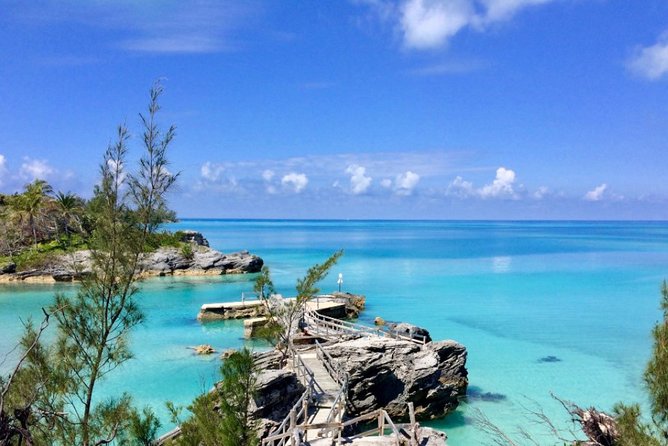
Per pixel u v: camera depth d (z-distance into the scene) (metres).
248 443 12.81
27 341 11.48
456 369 30.48
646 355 38.62
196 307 56.16
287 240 196.25
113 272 12.54
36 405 11.15
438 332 46.00
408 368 28.03
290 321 30.78
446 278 81.75
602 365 36.12
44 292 61.72
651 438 9.15
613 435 11.22
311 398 23.69
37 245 77.12
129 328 13.23
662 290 10.07
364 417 19.61
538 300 61.97
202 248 86.88
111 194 12.75
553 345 41.56
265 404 21.20
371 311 55.66
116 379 31.73
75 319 12.16
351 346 29.25
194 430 13.23
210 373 32.97
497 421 26.52
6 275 69.62
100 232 12.59
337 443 18.33
